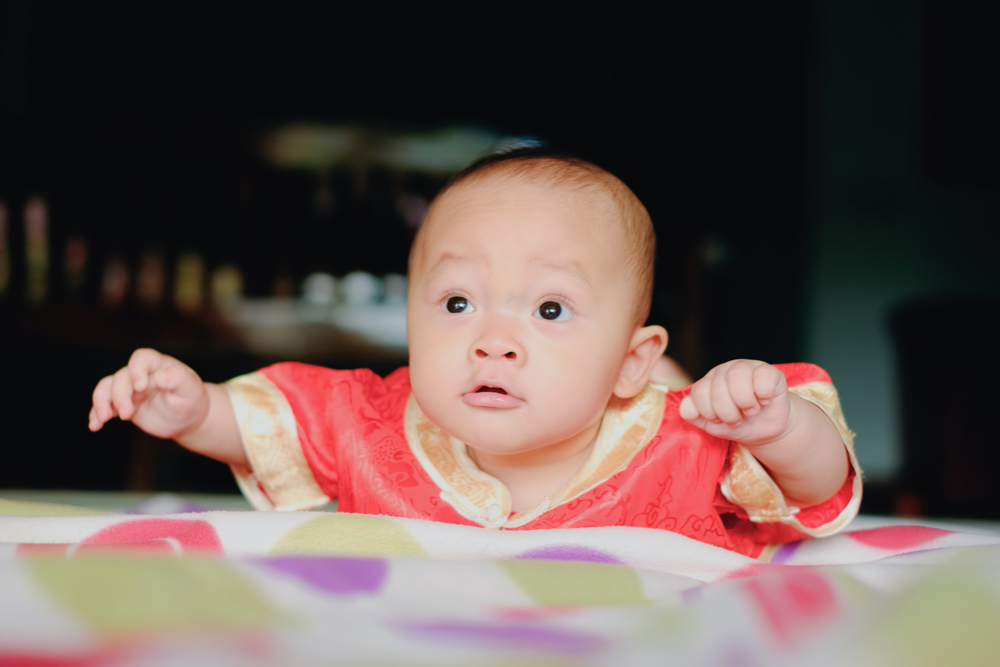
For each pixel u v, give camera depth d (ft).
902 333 9.41
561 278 2.25
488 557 1.72
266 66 12.76
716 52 13.34
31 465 11.17
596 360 2.27
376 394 2.77
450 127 12.85
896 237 12.15
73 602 0.99
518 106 13.34
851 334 12.14
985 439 8.92
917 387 9.24
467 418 2.22
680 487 2.42
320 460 2.67
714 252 13.00
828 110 12.24
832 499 2.50
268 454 2.67
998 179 11.99
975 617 1.09
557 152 2.68
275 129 12.43
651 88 13.41
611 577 1.44
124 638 0.91
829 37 12.25
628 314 2.40
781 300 12.65
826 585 1.23
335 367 12.37
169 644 0.88
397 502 2.45
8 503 2.15
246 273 12.31
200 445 2.64
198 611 1.03
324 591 1.22
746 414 2.11
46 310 11.69
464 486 2.45
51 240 11.78
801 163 12.48
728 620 1.05
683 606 1.19
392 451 2.54
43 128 11.76
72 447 11.26
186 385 2.49
